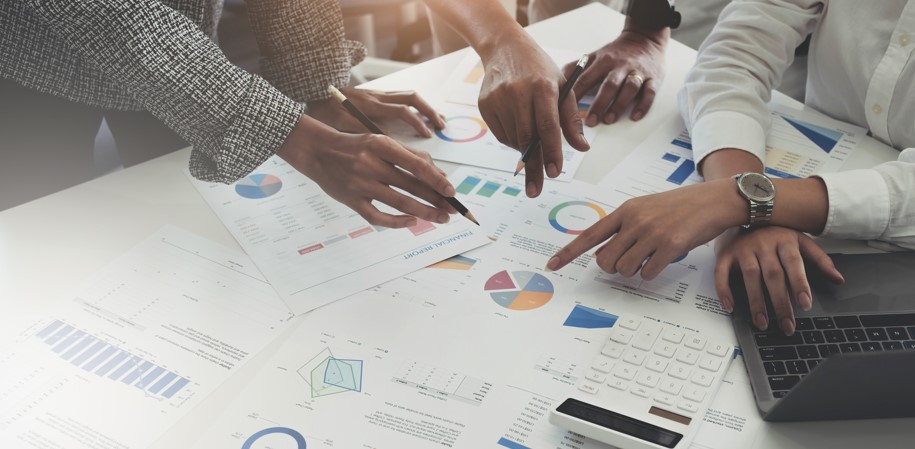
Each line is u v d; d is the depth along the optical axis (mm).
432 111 1204
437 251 969
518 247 975
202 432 753
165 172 1110
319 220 1022
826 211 952
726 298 883
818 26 1243
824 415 746
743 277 902
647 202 949
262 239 991
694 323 867
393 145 910
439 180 903
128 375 811
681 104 1210
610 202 1050
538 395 781
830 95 1253
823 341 825
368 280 925
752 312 857
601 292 910
